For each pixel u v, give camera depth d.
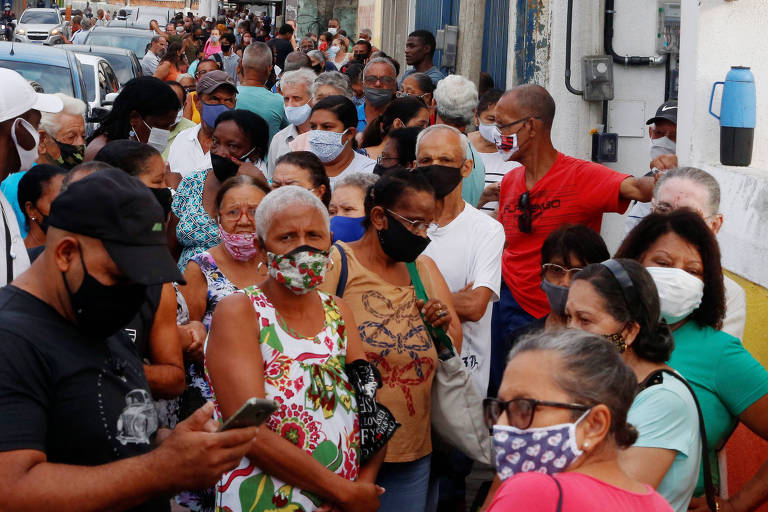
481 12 12.13
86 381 2.64
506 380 2.47
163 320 3.73
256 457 3.30
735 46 5.91
